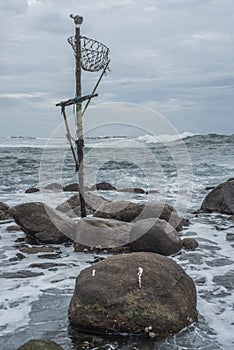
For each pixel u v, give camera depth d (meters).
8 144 37.19
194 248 7.44
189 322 4.42
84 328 4.34
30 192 14.44
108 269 4.62
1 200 12.71
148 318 4.21
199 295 5.30
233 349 4.01
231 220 9.80
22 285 5.67
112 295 4.31
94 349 3.98
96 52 7.68
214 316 4.68
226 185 11.00
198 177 18.05
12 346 4.07
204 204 11.01
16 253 7.15
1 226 9.16
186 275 4.81
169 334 4.23
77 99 7.67
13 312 4.80
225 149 30.00
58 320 4.58
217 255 7.09
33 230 7.61
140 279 4.44
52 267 6.43
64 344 4.07
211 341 4.14
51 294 5.34
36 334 4.29
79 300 4.41
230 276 6.05
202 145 32.78
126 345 4.05
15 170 21.00
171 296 4.39
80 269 6.33
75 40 7.62
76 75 7.69
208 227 9.16
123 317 4.21
